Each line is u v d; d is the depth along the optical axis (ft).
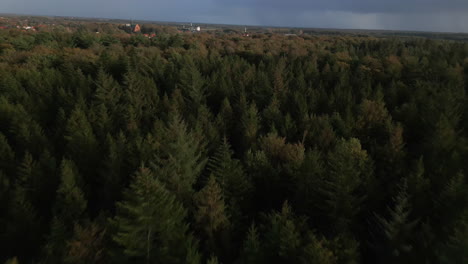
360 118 165.17
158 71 286.05
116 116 194.29
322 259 67.87
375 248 86.74
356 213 95.55
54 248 83.15
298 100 206.90
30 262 99.35
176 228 78.33
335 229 89.61
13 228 100.63
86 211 122.83
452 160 113.91
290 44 446.19
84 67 294.46
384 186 119.03
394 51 393.29
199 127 156.97
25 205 103.96
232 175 106.73
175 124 138.21
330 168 111.96
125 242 70.33
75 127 158.20
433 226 90.58
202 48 413.18
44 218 118.42
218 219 89.97
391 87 223.30
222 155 114.73
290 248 75.00
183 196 105.09
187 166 112.78
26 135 152.56
